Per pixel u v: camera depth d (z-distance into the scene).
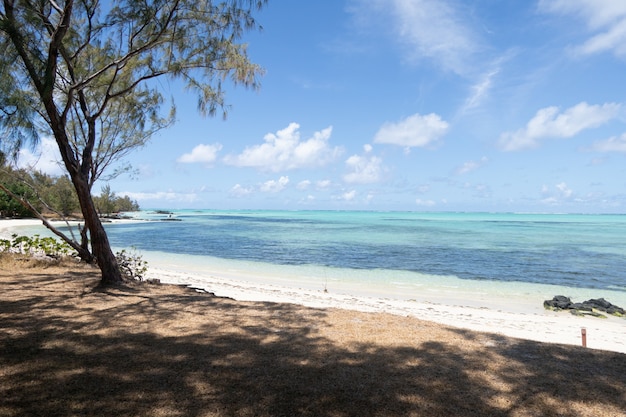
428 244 37.22
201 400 3.92
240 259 26.00
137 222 80.88
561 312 13.04
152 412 3.65
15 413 3.56
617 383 4.51
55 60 8.30
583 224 104.38
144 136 13.80
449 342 6.02
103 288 9.69
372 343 5.89
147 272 18.16
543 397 4.10
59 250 14.94
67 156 9.59
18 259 13.27
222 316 7.50
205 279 17.08
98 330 6.26
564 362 5.19
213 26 9.15
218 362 4.97
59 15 8.83
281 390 4.18
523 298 15.38
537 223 109.38
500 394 4.16
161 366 4.80
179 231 54.78
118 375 4.50
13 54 7.73
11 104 7.88
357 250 31.61
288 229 61.94
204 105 10.16
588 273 21.44
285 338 6.07
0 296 8.36
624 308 14.25
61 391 4.05
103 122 13.20
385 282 18.28
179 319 7.14
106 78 10.68
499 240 43.31
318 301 12.67
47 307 7.63
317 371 4.71
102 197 73.12
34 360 4.88
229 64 9.61
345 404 3.89
